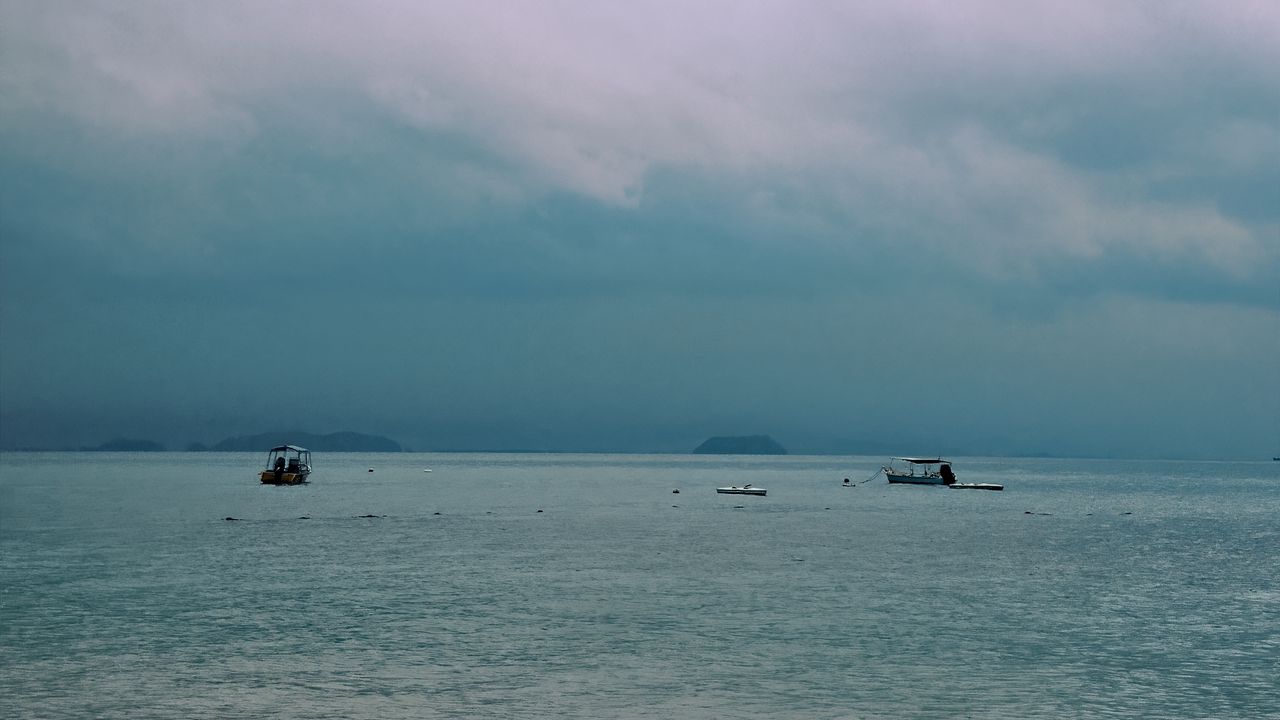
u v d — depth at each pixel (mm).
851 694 32531
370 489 156125
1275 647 38844
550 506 117625
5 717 29844
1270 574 58469
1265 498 149000
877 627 41969
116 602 46750
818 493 154250
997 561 63750
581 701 31719
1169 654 37656
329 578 54594
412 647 38156
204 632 40500
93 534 77500
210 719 29844
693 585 52688
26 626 41375
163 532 79812
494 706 31219
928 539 78188
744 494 147125
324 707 31000
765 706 31391
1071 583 54344
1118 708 31312
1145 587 53000
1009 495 152875
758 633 40688
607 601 47719
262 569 57938
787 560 63469
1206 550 71875
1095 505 127438
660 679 34094
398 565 60156
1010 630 41531
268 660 36156
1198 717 30516
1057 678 34406
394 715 30344
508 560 62906
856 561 63188
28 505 110375
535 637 39812
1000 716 30578
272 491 145125
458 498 133250
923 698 32219
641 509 112938
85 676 33969
